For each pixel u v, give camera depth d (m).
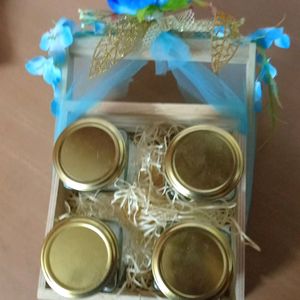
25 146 0.48
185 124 0.39
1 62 0.51
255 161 0.46
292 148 0.46
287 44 0.39
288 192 0.45
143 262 0.36
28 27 0.52
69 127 0.37
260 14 0.51
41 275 0.34
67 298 0.34
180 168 0.35
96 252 0.33
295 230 0.44
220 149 0.35
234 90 0.41
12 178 0.47
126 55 0.38
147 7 0.36
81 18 0.37
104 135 0.36
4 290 0.43
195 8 0.49
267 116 0.47
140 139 0.38
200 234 0.33
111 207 0.37
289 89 0.48
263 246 0.43
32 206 0.46
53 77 0.40
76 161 0.36
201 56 0.39
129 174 0.38
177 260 0.32
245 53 0.38
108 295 0.34
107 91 0.42
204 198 0.34
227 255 0.33
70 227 0.34
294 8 0.51
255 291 0.42
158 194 0.37
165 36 0.38
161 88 0.47
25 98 0.49
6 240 0.45
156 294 0.34
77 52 0.40
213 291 0.32
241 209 0.36
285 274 0.42
